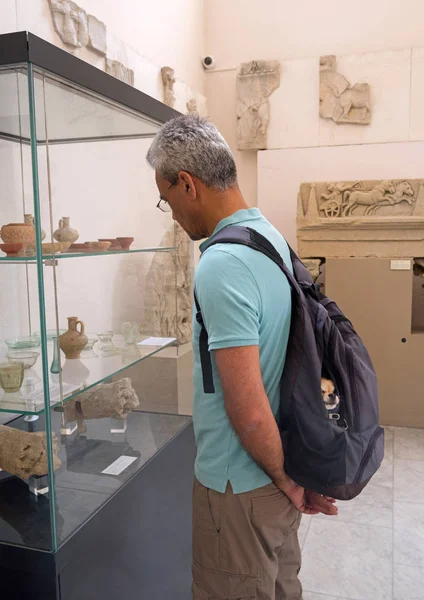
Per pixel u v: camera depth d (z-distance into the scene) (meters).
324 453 1.21
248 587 1.32
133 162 2.09
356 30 4.92
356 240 4.45
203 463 1.35
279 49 5.11
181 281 2.52
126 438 1.97
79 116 1.64
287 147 5.02
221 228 1.29
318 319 1.29
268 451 1.20
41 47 1.34
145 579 1.82
